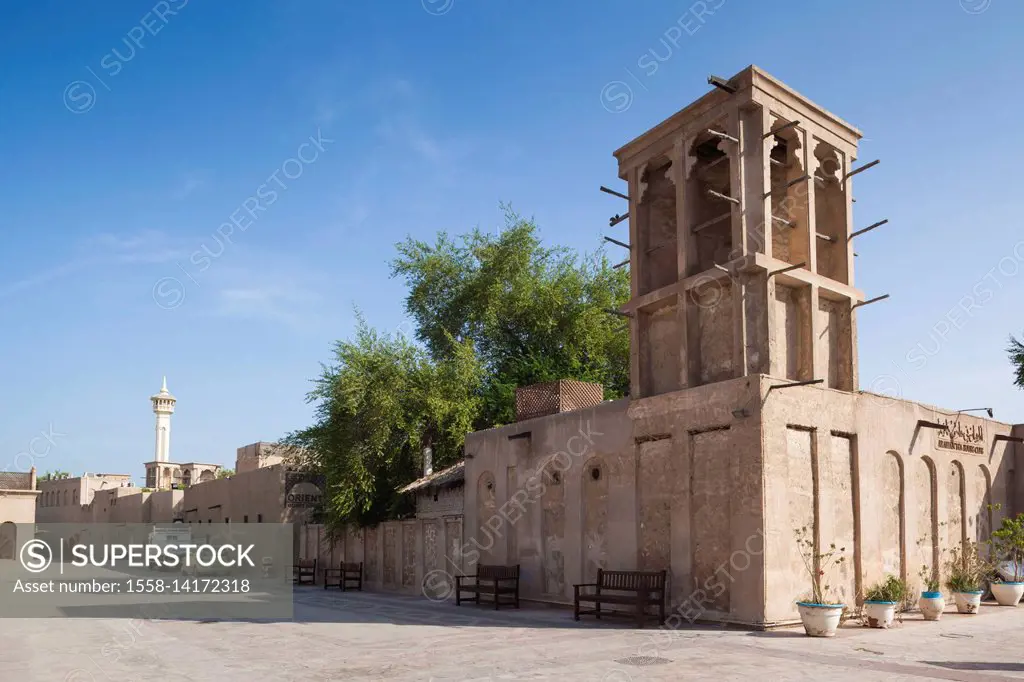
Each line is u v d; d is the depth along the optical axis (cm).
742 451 1551
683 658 1184
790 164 1748
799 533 1562
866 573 1680
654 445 1770
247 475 4375
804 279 1675
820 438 1639
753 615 1487
